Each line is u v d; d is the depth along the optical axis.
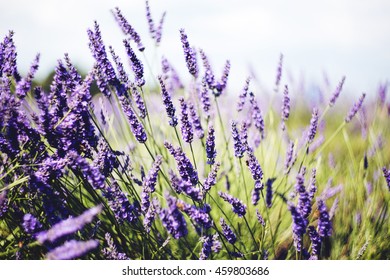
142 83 0.74
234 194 0.84
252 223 0.80
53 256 0.60
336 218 0.80
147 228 0.67
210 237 0.69
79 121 0.68
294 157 0.79
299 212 0.64
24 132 0.67
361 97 0.83
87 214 0.62
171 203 0.62
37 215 0.70
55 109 0.68
